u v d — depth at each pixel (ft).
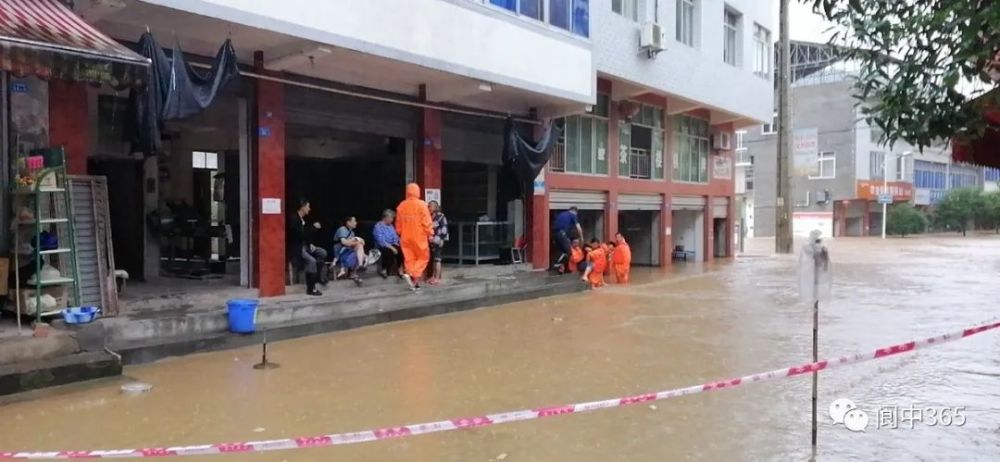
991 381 23.98
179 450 13.93
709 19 72.18
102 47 23.07
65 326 23.84
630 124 67.87
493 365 26.53
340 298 35.86
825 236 154.51
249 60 35.76
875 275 66.39
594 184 62.13
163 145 46.44
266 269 36.09
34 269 24.91
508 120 50.01
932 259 88.22
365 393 22.41
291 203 60.85
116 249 40.52
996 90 11.98
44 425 18.93
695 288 54.03
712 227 84.48
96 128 35.96
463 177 58.23
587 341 31.53
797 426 19.01
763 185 161.48
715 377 24.68
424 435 18.16
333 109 40.45
